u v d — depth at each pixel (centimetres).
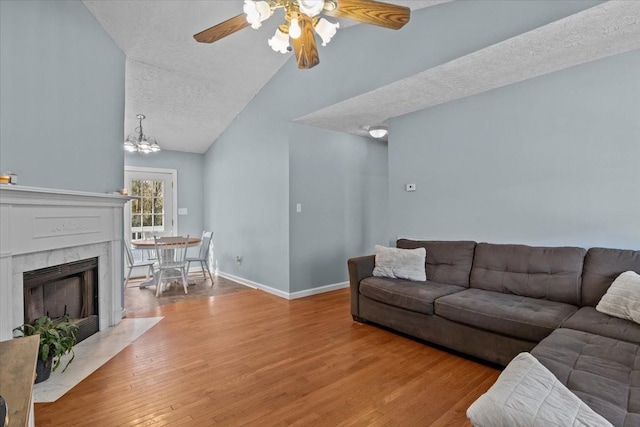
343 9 182
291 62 411
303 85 394
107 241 320
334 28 201
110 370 232
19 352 112
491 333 233
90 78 306
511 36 221
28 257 231
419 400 194
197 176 648
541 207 282
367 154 519
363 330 311
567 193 268
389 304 298
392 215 398
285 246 430
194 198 645
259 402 193
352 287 338
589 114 256
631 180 239
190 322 334
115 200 324
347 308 383
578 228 263
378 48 307
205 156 648
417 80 289
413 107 360
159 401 194
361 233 511
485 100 316
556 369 139
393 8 182
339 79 347
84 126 298
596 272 230
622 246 243
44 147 256
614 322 188
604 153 250
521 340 218
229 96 473
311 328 317
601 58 250
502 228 306
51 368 223
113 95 339
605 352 154
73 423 173
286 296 428
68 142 279
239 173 525
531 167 287
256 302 409
